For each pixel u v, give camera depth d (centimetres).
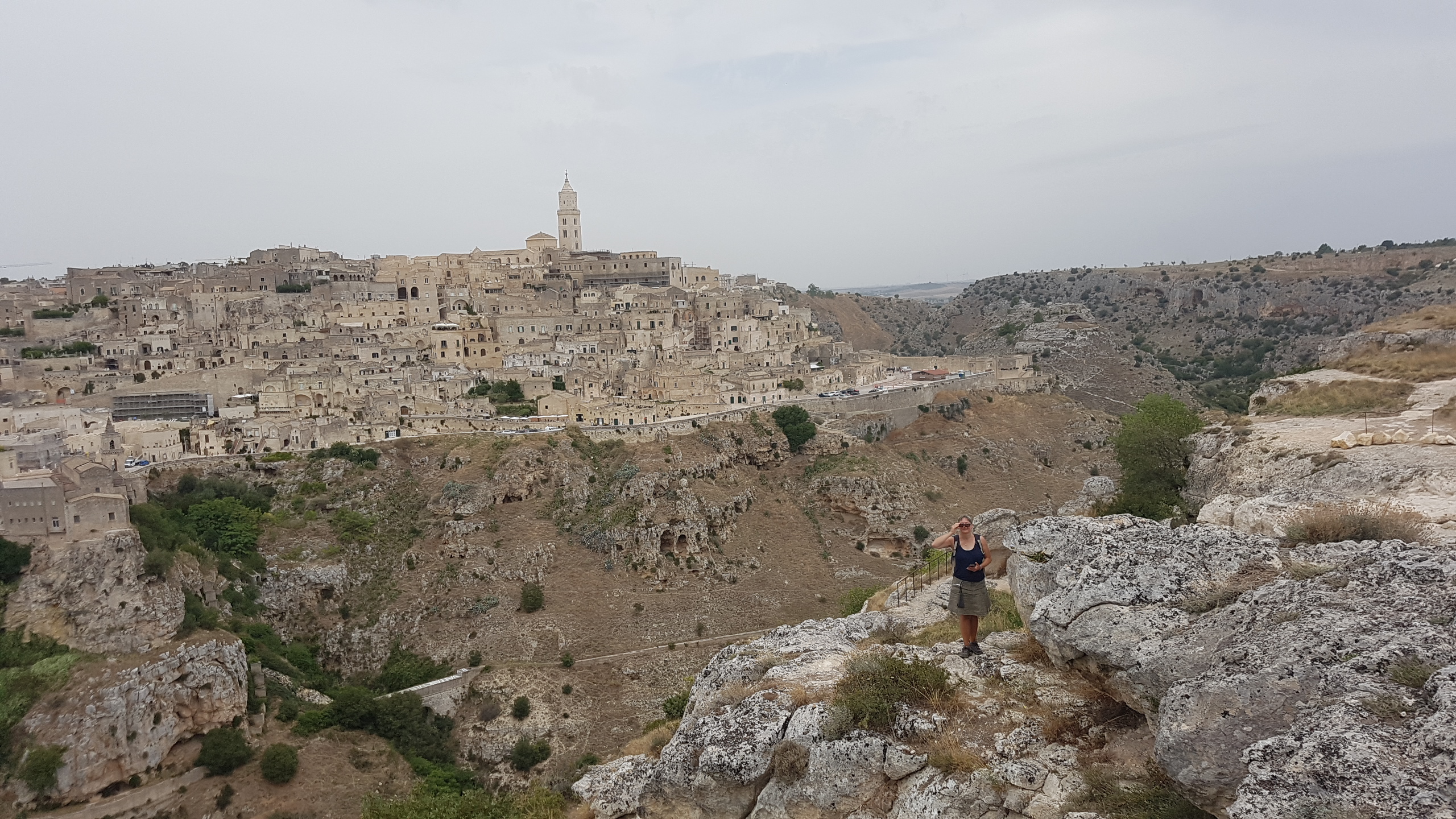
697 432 14712
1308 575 1869
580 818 3072
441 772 8475
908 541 13738
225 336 17388
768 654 3003
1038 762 1920
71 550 8250
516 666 10044
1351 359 7394
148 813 7294
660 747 3241
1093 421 18175
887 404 17438
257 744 8156
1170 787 1684
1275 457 4856
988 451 16588
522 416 15025
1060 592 2166
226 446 12812
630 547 12075
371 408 14188
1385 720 1386
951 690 2270
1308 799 1326
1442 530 2320
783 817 2220
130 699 7506
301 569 10900
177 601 8706
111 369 15488
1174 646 1844
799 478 15000
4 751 7075
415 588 11131
